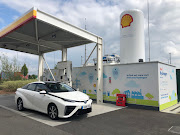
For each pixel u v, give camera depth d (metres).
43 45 11.15
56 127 4.68
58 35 9.84
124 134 4.23
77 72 12.07
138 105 8.14
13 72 19.06
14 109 7.27
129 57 12.95
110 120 5.58
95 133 4.26
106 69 9.83
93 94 10.76
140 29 13.01
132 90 8.46
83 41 10.91
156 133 4.33
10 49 11.91
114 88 9.31
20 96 6.91
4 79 18.66
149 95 7.80
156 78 7.64
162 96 7.91
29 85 7.07
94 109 7.50
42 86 6.44
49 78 16.39
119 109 7.63
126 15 13.26
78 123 5.13
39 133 4.16
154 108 7.57
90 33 9.16
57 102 5.32
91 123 5.17
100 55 9.85
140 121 5.51
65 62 10.37
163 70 8.28
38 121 5.29
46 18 6.84
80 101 5.50
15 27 7.29
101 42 9.95
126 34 13.16
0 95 12.96
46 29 8.94
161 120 5.66
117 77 9.21
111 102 9.42
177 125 5.07
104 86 9.88
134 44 12.85
